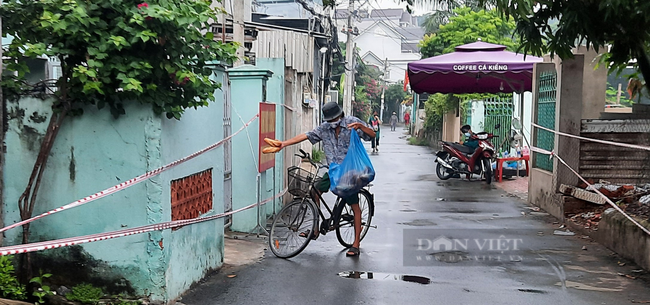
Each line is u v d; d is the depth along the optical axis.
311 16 19.67
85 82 4.20
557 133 8.93
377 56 77.19
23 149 4.66
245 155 7.96
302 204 6.59
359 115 45.25
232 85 7.95
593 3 6.00
